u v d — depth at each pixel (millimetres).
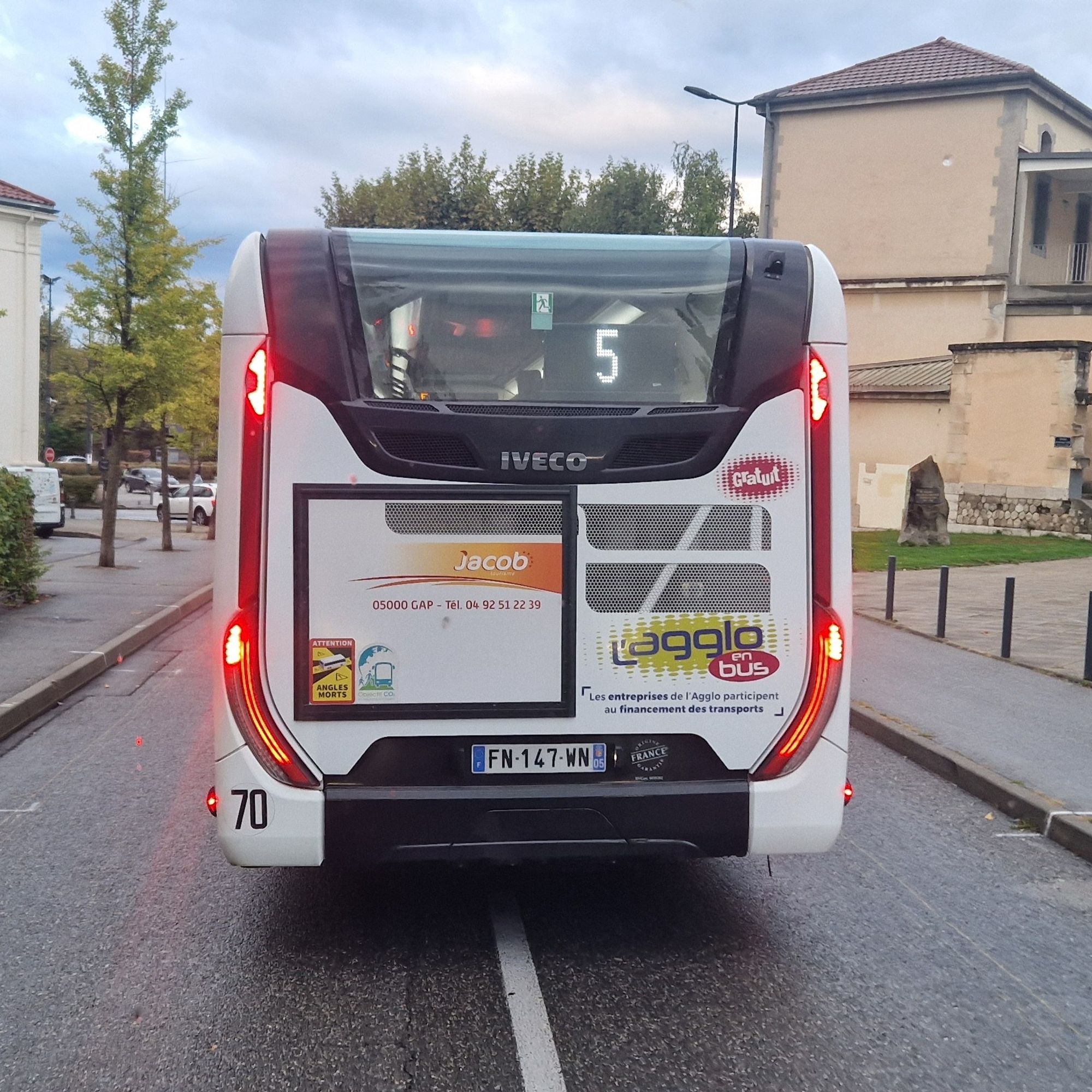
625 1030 3910
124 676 10445
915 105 33125
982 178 32531
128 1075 3592
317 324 4133
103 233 17781
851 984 4336
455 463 4152
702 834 4266
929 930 4918
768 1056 3756
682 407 4262
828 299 4363
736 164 31375
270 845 4129
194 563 19562
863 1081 3615
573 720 4234
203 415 23812
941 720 8633
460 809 4164
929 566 20641
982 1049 3852
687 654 4266
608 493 4207
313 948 4590
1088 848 5941
